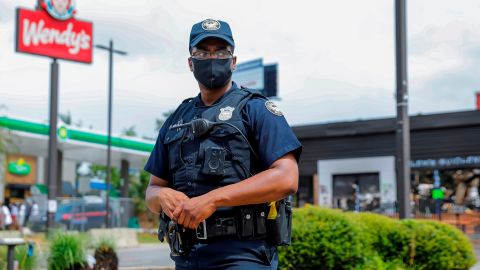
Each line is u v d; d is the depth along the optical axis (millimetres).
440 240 8320
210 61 2699
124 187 40344
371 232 8336
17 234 10023
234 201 2471
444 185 24797
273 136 2615
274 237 2703
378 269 7469
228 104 2736
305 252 6863
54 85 20094
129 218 33375
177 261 2771
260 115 2670
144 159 38344
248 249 2635
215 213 2633
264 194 2490
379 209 21734
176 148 2768
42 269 7473
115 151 36094
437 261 8273
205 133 2668
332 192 24094
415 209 22672
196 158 2676
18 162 38469
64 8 22406
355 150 24172
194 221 2455
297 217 7125
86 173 77312
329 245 6883
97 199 30828
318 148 24969
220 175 2613
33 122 29547
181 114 2896
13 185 38625
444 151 22750
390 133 23484
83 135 33156
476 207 23281
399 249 8359
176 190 2748
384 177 22953
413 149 23391
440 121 22750
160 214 2844
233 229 2617
